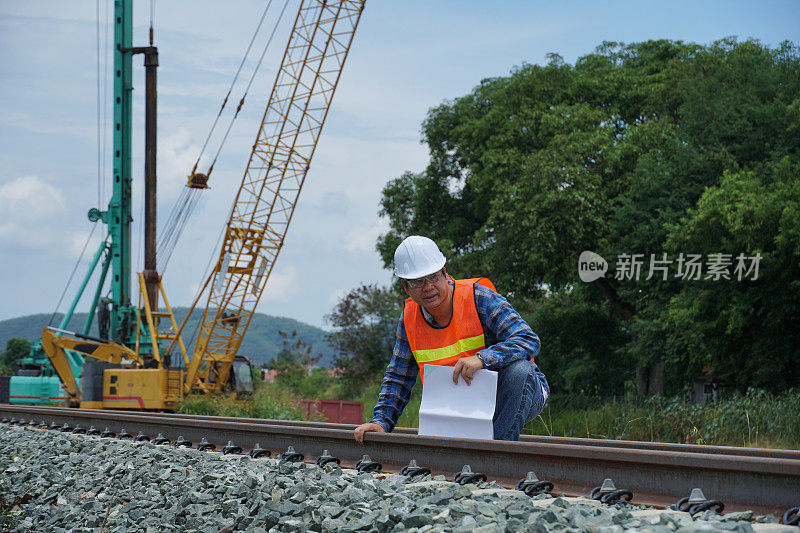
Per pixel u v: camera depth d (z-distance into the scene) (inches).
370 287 1660.9
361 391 1585.9
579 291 1144.2
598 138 982.4
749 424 515.8
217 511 138.9
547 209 970.1
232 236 1086.4
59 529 154.8
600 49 1218.6
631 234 924.6
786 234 653.9
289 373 1875.0
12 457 248.8
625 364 1266.0
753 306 724.7
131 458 210.2
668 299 895.7
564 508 108.3
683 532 88.3
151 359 1101.7
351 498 126.0
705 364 892.0
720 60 1000.9
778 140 843.4
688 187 889.5
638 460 128.3
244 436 237.5
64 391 1102.4
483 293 164.1
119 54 1381.6
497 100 1175.0
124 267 1376.7
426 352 168.7
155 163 1354.6
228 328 1056.8
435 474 161.3
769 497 113.1
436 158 1318.9
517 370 159.3
